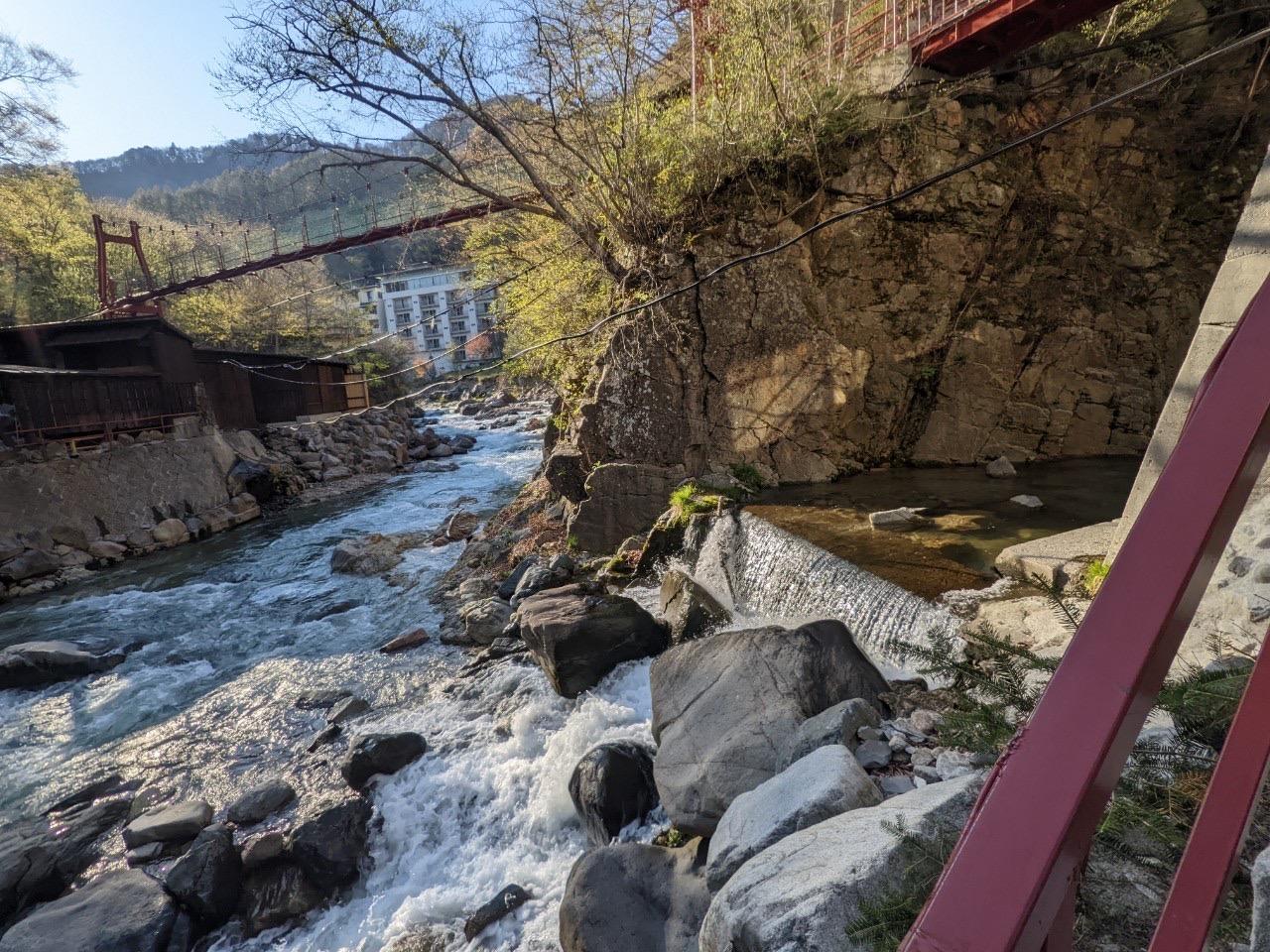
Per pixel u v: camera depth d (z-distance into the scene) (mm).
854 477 11336
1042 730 557
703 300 10797
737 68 10812
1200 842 772
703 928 2738
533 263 14758
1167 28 10742
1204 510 596
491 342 57375
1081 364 11922
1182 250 11633
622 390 11164
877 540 7891
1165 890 2154
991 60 9977
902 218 10875
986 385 11891
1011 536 7855
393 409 36562
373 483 22531
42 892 5820
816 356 10914
